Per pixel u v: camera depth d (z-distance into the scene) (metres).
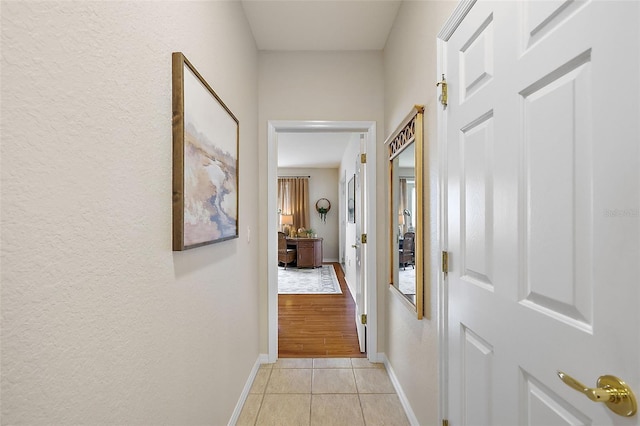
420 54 1.62
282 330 3.31
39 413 0.53
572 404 0.67
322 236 8.53
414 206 1.68
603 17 0.60
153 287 0.89
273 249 2.57
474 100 1.07
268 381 2.25
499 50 0.92
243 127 2.02
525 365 0.82
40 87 0.53
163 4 0.95
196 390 1.21
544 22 0.75
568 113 0.69
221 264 1.51
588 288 0.64
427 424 1.52
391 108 2.29
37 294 0.53
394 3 2.01
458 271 1.20
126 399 0.77
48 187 0.55
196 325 1.21
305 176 8.45
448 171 1.29
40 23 0.53
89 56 0.64
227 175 1.55
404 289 1.93
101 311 0.68
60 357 0.57
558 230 0.71
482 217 1.02
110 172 0.71
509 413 0.88
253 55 2.38
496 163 0.94
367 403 1.99
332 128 2.59
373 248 2.55
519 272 0.84
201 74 1.27
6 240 0.48
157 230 0.91
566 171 0.69
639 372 0.54
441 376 1.33
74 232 0.60
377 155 2.55
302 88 2.57
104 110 0.69
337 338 3.09
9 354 0.48
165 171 0.95
